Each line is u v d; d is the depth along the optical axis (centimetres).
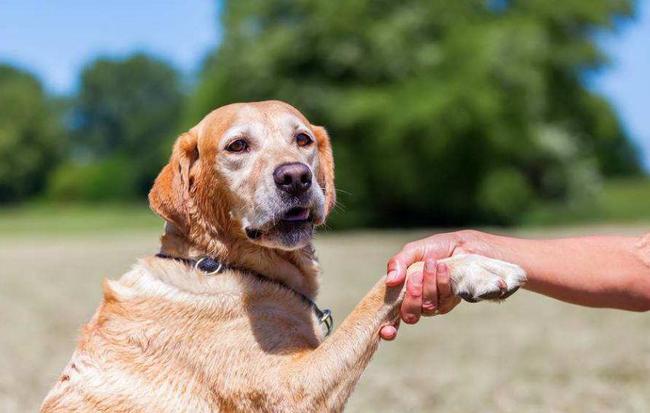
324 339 431
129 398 389
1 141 7512
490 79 3070
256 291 406
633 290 421
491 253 414
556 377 789
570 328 1062
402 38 3175
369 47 3188
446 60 3138
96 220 4528
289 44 3169
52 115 8375
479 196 3206
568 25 3566
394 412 681
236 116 437
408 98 3073
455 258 382
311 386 378
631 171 5650
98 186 7150
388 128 3058
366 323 388
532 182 3434
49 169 7975
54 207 6988
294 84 3194
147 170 6950
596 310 1216
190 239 427
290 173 409
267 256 421
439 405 701
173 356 393
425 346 963
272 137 434
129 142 9444
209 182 430
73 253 2228
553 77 3588
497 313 1214
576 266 420
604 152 5406
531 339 989
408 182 3183
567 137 3491
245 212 418
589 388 741
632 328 1047
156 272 414
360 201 3241
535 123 3328
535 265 419
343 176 3173
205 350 390
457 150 3119
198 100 3416
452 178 3200
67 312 1213
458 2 3316
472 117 3014
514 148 3156
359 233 3094
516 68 3083
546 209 3375
